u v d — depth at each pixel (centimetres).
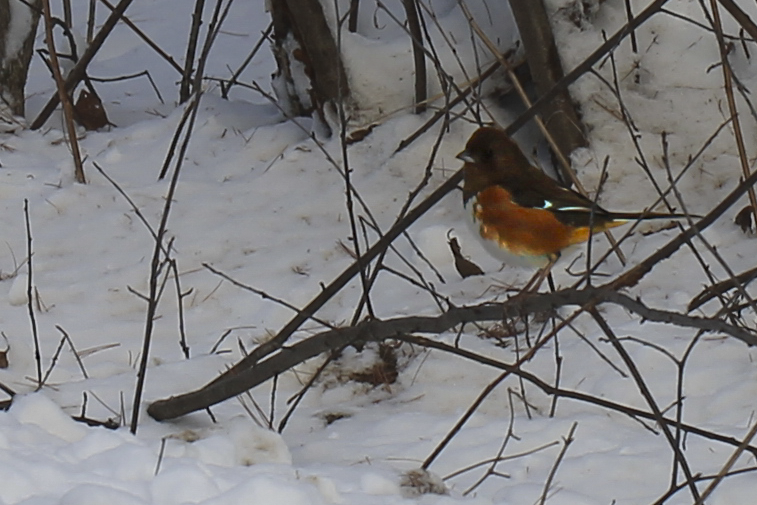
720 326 588
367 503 638
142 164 1322
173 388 876
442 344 713
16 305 1038
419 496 665
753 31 820
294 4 1265
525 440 789
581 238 807
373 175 1259
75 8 2022
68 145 1368
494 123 1062
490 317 635
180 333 1001
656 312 593
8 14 1391
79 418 771
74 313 1026
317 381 912
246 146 1338
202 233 1174
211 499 587
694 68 1222
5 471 605
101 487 575
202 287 1077
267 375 744
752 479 704
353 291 1072
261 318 1022
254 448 719
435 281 1088
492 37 1278
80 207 1219
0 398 843
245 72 1756
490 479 732
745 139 1213
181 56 1822
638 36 1227
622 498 700
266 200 1235
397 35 1316
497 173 820
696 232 621
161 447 674
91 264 1116
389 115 1293
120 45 1875
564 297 608
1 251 1138
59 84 1243
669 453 761
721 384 862
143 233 1174
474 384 897
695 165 1200
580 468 741
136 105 1595
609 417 827
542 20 1177
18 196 1240
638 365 898
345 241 1161
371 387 905
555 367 909
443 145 1267
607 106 1210
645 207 1171
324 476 685
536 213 805
